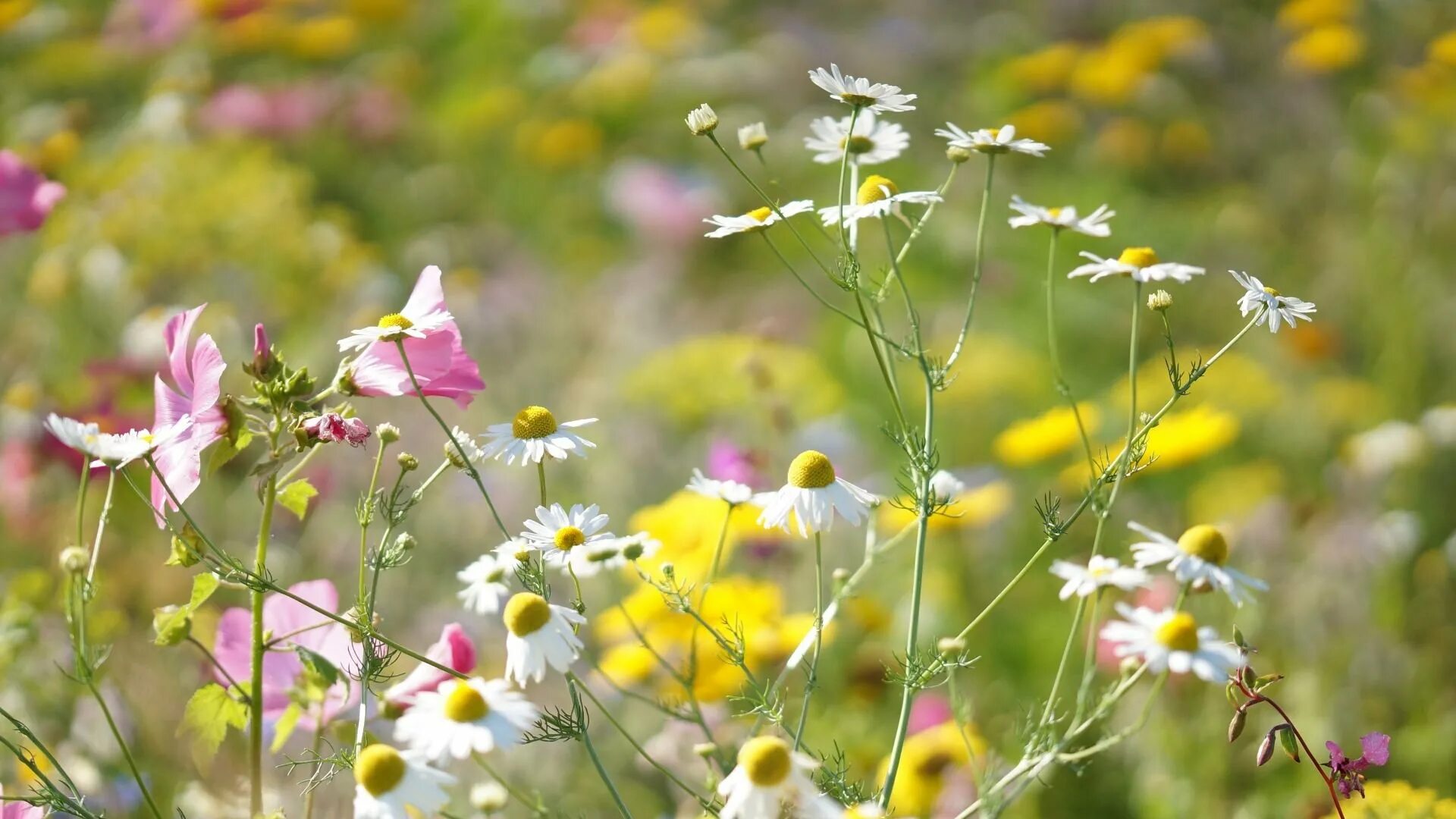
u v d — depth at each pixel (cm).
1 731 265
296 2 989
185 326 194
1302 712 325
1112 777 315
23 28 955
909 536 397
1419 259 541
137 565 353
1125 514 425
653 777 283
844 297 640
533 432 189
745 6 1034
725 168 804
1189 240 691
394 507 183
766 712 187
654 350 590
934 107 876
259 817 183
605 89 888
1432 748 319
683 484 453
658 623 289
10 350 486
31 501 373
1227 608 347
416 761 154
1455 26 843
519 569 184
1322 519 397
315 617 211
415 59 977
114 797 250
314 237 601
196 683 280
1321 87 834
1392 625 357
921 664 188
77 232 540
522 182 803
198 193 589
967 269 648
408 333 179
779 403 433
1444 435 418
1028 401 532
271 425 187
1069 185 769
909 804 275
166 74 849
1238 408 502
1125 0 980
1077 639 362
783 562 363
